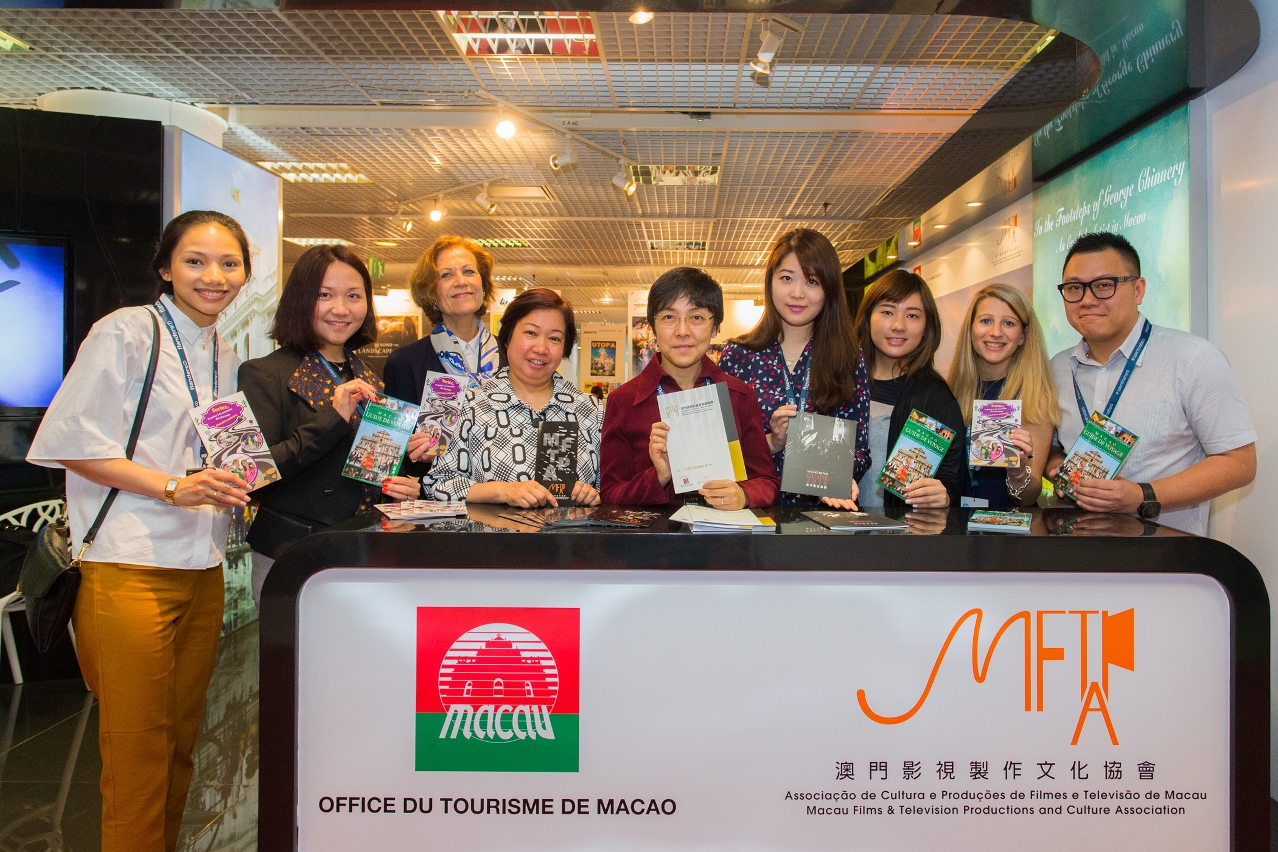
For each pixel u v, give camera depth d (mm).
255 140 5113
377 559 1412
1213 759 1435
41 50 3777
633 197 6305
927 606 1441
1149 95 2617
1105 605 1440
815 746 1438
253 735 2844
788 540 1419
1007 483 2068
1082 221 3346
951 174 5109
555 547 1414
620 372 8492
